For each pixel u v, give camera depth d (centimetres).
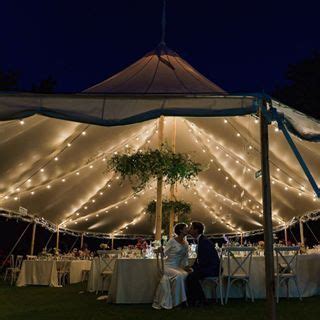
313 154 659
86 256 992
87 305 550
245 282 591
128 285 560
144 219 1379
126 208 1285
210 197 1228
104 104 403
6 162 699
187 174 666
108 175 1005
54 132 628
